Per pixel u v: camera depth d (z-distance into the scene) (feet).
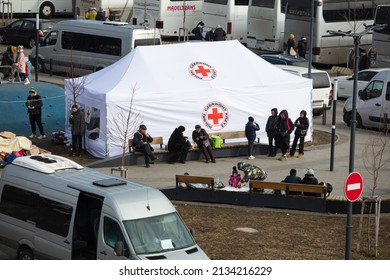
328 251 116.88
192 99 175.32
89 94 172.35
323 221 130.72
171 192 141.49
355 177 101.60
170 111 173.88
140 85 173.06
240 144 177.27
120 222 95.71
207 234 123.54
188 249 96.63
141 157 166.81
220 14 292.40
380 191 148.15
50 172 106.22
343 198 135.13
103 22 249.75
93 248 102.32
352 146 110.22
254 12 285.02
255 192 137.49
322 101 215.10
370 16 274.57
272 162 170.81
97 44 245.45
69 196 101.19
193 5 298.76
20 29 291.99
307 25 269.44
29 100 184.44
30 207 106.11
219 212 134.72
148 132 172.24
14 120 188.44
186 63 181.27
